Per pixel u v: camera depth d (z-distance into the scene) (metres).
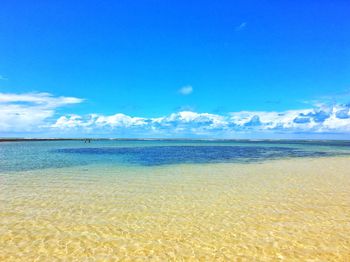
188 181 17.03
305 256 7.14
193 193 13.81
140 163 27.31
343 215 10.21
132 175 19.41
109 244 7.88
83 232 8.73
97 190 14.49
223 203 11.95
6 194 13.58
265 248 7.60
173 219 9.91
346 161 28.67
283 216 10.16
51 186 15.53
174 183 16.39
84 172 20.78
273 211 10.75
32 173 20.30
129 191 14.29
